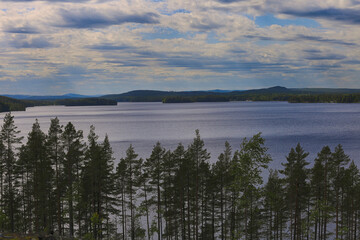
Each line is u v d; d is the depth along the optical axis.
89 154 48.75
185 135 190.38
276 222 48.34
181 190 47.75
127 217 55.91
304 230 46.59
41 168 45.38
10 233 29.91
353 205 48.09
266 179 80.12
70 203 43.78
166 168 48.62
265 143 152.12
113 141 165.25
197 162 49.75
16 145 123.38
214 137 178.88
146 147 143.75
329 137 171.25
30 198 46.28
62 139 46.53
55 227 47.38
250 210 44.44
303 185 45.19
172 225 50.12
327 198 50.31
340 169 49.81
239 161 32.16
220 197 50.31
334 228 58.44
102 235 46.09
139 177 49.62
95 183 44.94
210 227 50.31
